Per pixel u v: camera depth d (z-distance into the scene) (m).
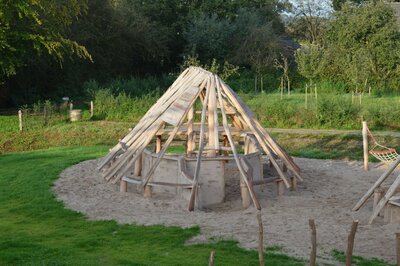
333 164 19.41
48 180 16.12
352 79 38.03
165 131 16.48
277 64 44.66
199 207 13.34
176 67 48.59
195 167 13.89
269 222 11.80
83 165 18.41
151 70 48.12
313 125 28.48
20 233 11.16
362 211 12.78
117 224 11.73
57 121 30.64
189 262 9.20
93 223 11.84
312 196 14.35
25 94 37.81
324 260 9.42
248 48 46.00
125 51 44.25
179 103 15.36
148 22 46.62
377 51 40.53
